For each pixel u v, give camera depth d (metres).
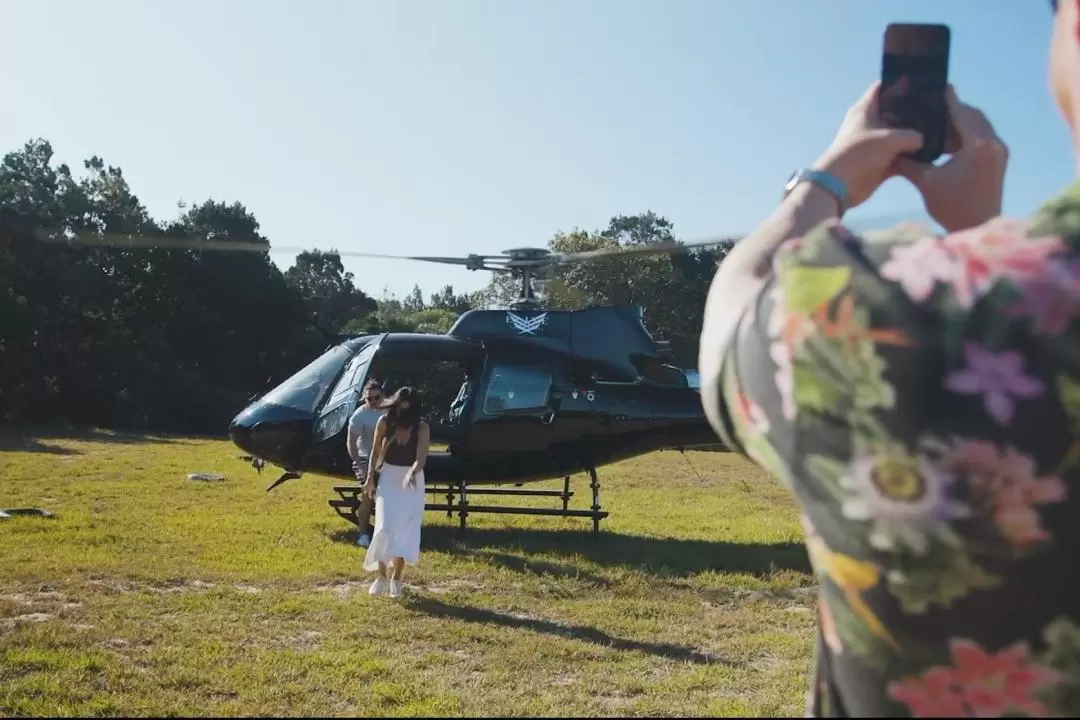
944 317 1.00
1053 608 1.00
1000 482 0.97
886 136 1.35
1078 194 1.03
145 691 5.39
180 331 41.94
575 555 10.07
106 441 26.89
